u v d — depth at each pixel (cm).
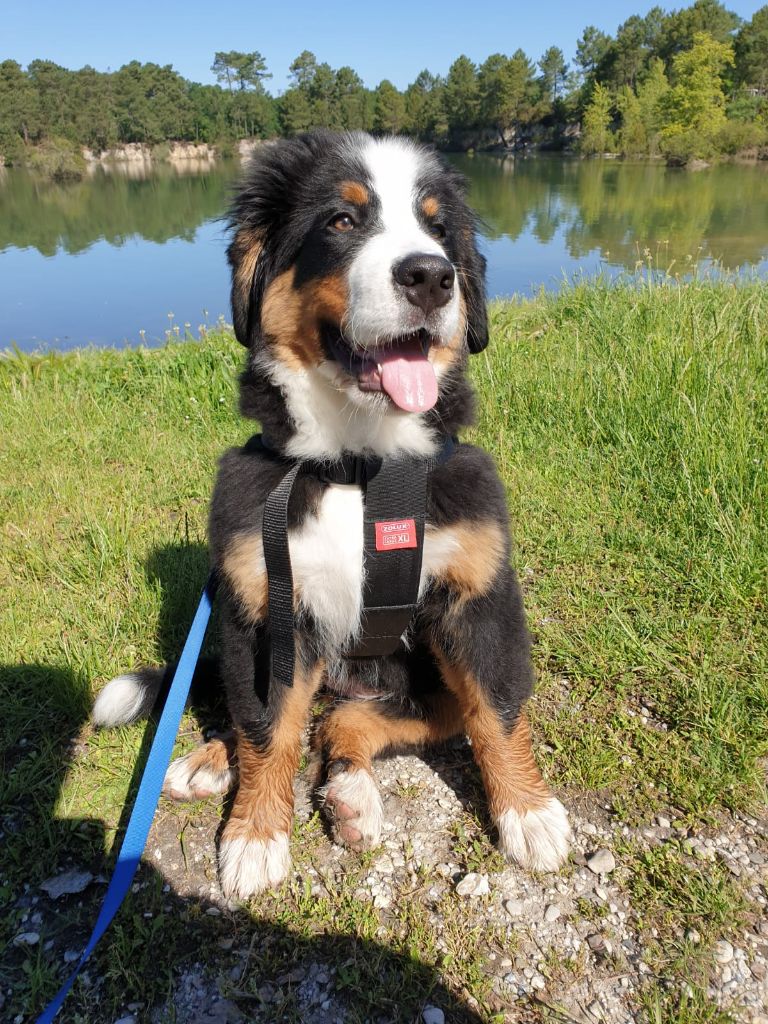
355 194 77
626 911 65
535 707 87
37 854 72
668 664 90
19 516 138
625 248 498
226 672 74
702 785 74
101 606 107
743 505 116
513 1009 58
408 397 71
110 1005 60
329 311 73
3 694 92
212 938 65
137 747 85
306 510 73
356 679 85
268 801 72
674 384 149
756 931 62
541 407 159
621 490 129
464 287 86
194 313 454
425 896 67
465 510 73
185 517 132
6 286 563
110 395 201
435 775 82
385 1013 58
